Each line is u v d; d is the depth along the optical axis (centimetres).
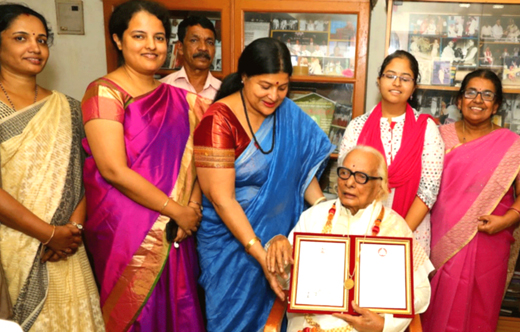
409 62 224
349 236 174
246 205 204
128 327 202
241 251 210
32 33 197
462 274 237
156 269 200
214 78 286
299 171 215
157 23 196
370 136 232
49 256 200
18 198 195
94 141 190
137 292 200
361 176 177
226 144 192
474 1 265
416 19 276
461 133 245
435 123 237
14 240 195
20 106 200
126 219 197
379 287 169
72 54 312
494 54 274
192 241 219
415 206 228
